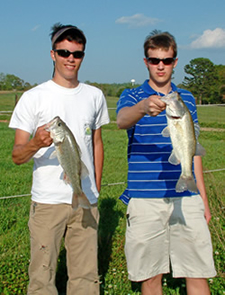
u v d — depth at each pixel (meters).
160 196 3.63
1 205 6.97
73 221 3.61
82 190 3.50
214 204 6.25
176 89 3.88
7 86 89.06
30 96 3.55
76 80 3.72
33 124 3.60
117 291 4.40
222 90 68.81
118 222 6.26
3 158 12.27
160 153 3.65
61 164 3.24
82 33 3.58
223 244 5.05
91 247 3.66
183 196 3.66
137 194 3.68
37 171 3.56
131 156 3.73
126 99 3.74
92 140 3.98
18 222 6.22
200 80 68.31
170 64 3.67
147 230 3.63
